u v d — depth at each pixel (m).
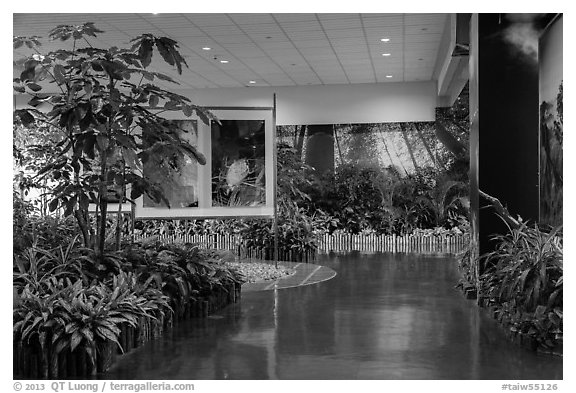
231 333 6.76
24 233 7.61
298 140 19.11
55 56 6.76
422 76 17.64
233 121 11.18
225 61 15.34
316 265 13.77
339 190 18.84
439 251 17.86
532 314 6.09
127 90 17.58
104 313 5.45
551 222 7.78
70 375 5.18
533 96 8.47
